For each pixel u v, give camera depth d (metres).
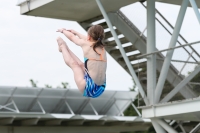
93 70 13.02
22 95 41.53
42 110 41.53
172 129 28.42
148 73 29.17
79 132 46.50
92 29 13.21
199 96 26.30
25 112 40.78
